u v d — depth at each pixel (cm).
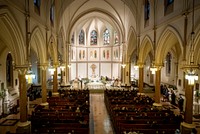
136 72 3550
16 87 2006
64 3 2275
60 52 2808
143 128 1034
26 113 1212
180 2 1252
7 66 1842
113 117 1357
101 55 3934
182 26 1230
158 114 1252
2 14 895
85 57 3928
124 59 3041
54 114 1243
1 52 1644
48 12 1742
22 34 1130
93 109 1875
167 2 1507
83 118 1164
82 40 3875
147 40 2005
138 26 2216
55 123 1053
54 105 1530
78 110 1358
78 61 3831
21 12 1116
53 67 2105
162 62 1692
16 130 1187
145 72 3244
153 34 1769
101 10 3030
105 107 1955
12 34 1052
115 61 3731
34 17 1348
